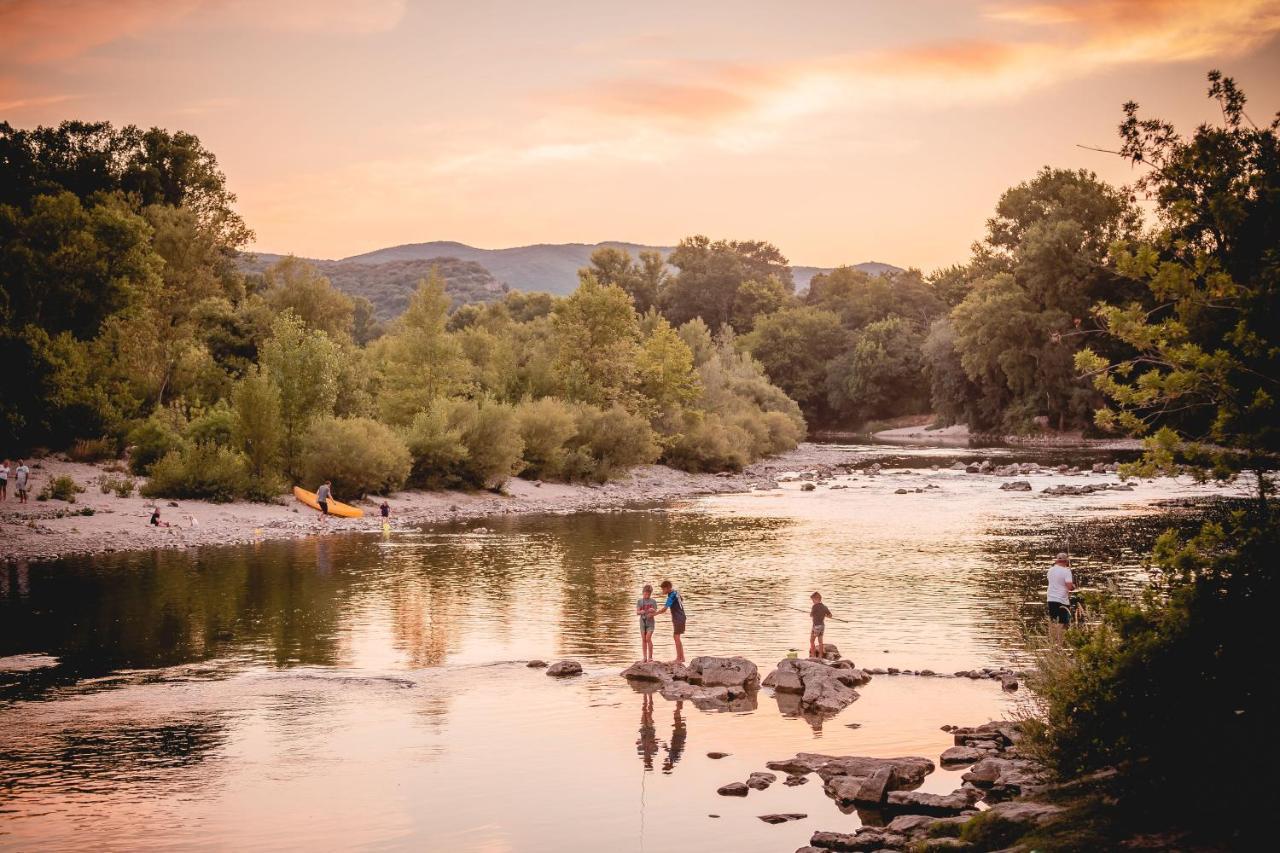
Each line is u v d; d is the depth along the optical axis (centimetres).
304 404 5784
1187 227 1253
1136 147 1285
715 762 1703
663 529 4956
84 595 3219
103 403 5928
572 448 7494
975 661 2398
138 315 7006
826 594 3234
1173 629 1130
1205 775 1041
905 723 1920
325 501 5262
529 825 1427
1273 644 1094
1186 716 1102
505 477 6738
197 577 3566
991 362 11819
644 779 1620
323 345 5859
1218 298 1171
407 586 3409
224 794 1552
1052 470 8088
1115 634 1253
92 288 6775
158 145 9731
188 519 4775
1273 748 1028
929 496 6475
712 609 3031
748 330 18762
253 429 5491
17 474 4734
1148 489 6594
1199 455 1125
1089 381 10900
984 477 7744
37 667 2362
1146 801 1052
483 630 2770
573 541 4519
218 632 2730
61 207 6762
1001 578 3481
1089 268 10731
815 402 16662
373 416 7238
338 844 1359
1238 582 1125
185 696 2123
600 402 8362
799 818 1434
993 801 1447
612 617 2936
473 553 4153
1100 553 3956
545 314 18400
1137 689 1140
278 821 1441
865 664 2386
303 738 1842
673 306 19412
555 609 3044
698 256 19650
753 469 9094
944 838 1172
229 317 8094
